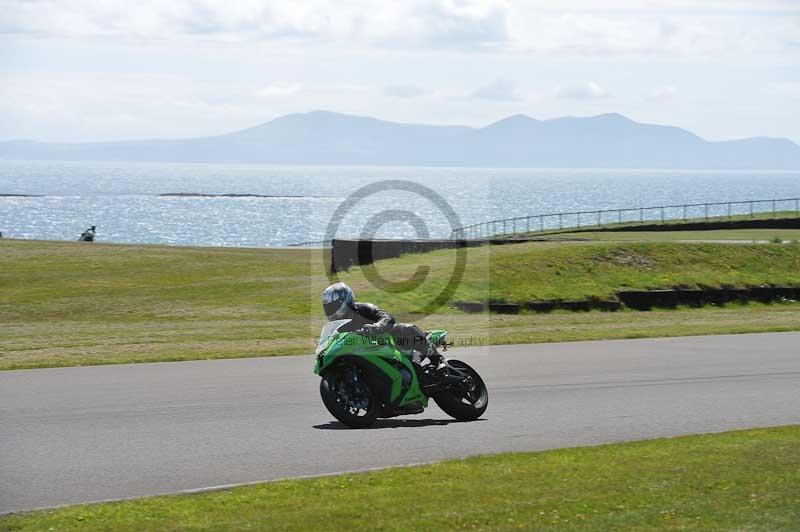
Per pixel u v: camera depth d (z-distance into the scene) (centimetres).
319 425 2383
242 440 2194
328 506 1614
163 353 3728
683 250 7512
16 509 1612
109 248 9362
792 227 13538
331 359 2345
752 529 1505
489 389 2958
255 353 3716
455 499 1666
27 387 2875
